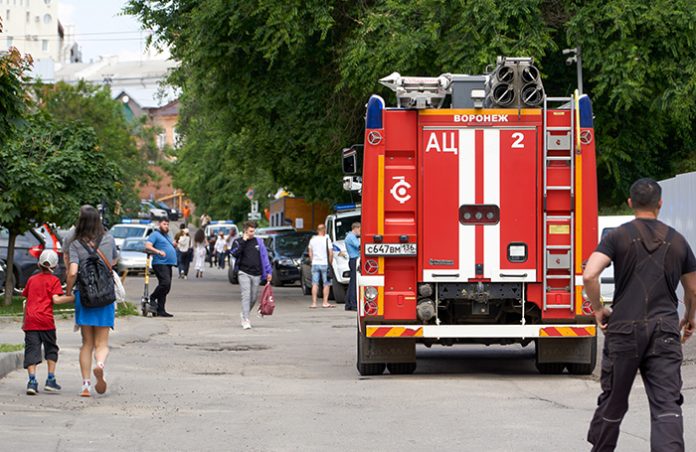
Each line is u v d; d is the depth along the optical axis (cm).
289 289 4944
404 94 1708
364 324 1709
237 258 2747
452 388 1625
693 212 2512
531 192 1712
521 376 1791
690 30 3597
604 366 965
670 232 955
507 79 1698
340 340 2450
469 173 1711
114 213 3484
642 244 948
